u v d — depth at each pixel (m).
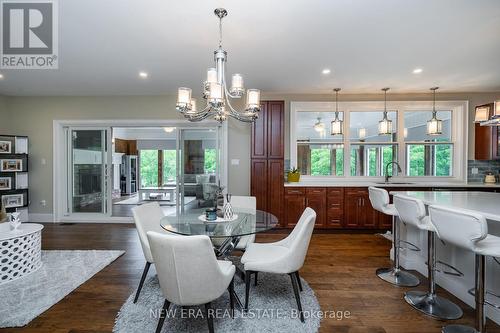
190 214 2.67
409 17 2.23
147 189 7.69
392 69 3.49
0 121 4.82
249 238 2.62
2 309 2.02
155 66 3.40
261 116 4.46
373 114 4.91
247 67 3.42
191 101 2.40
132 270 2.75
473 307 2.06
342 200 4.31
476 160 4.68
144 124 4.90
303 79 3.92
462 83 4.12
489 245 1.57
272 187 4.43
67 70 3.54
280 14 2.19
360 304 2.12
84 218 5.02
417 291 2.31
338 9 2.12
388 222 4.26
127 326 1.82
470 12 2.15
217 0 2.00
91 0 2.01
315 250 3.41
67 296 2.23
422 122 4.86
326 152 4.96
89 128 4.99
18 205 4.70
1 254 2.44
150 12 2.17
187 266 1.49
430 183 4.47
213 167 4.90
